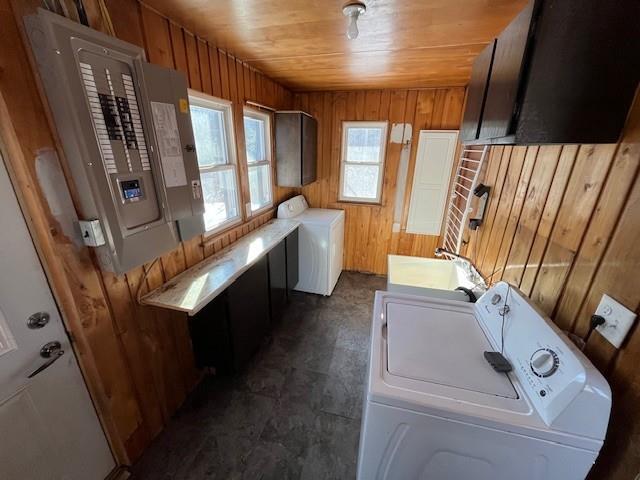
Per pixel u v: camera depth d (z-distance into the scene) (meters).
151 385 1.52
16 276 0.93
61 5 0.95
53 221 0.97
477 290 1.74
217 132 2.06
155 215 1.26
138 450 1.46
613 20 0.73
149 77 1.16
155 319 1.52
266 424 1.67
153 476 1.39
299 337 2.48
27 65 0.88
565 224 1.04
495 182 1.75
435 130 3.04
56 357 1.06
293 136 2.84
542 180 1.21
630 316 0.74
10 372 0.94
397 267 2.34
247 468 1.44
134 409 1.41
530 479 0.85
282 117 2.81
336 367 2.13
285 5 1.28
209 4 1.28
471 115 1.35
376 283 3.52
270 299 2.39
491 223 1.74
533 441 0.79
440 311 1.32
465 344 1.11
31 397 1.01
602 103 0.79
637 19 0.72
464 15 1.35
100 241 1.06
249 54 1.99
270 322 2.43
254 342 2.13
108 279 1.21
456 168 3.09
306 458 1.49
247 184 2.45
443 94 2.95
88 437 1.23
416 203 3.35
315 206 3.73
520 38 0.81
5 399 0.94
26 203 0.94
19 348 0.96
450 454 0.90
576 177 1.00
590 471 0.86
